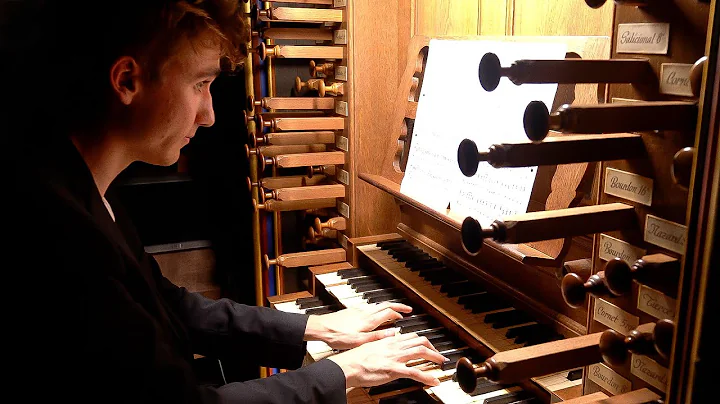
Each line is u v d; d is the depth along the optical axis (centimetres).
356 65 187
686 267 55
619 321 78
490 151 59
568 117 55
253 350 128
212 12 82
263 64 201
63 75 81
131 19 78
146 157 91
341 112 195
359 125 191
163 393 78
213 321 127
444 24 170
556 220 66
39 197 74
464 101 141
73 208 76
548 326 130
